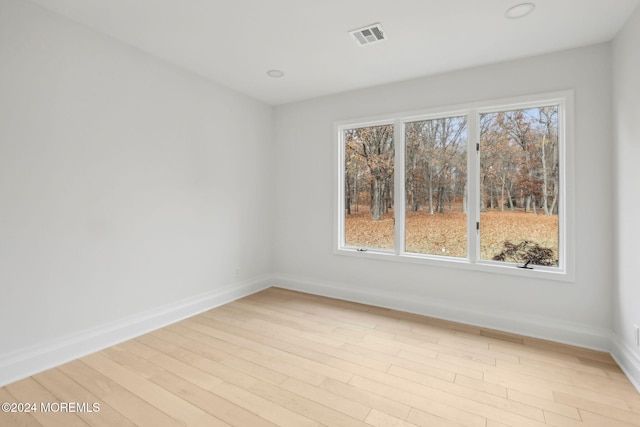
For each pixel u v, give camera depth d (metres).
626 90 2.29
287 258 4.41
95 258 2.56
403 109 3.51
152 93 2.96
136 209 2.84
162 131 3.05
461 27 2.44
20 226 2.15
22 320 2.16
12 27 2.09
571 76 2.72
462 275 3.21
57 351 2.32
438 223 3.41
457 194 3.30
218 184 3.66
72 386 2.06
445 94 3.28
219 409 1.85
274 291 4.26
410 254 3.55
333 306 3.65
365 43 2.70
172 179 3.15
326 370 2.28
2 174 2.07
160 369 2.28
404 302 3.50
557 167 2.86
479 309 3.12
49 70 2.27
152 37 2.64
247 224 4.09
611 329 2.59
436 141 3.41
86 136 2.49
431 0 2.11
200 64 3.14
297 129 4.29
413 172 3.54
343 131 4.00
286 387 2.07
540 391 2.03
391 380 2.15
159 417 1.78
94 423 1.73
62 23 2.33
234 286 3.90
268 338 2.80
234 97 3.86
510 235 3.06
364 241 3.88
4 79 2.06
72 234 2.41
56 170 2.32
